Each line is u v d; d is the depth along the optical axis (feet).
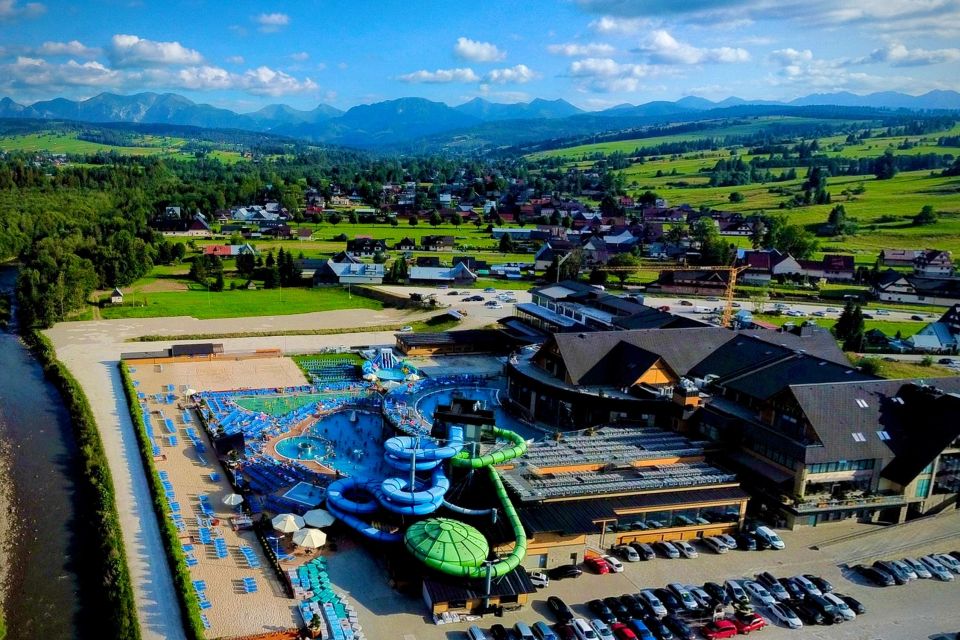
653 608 213.46
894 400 296.10
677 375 349.00
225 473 301.02
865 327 635.25
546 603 218.38
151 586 217.15
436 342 502.79
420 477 270.05
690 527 260.62
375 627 202.28
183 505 269.64
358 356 499.92
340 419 380.17
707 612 214.07
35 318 547.90
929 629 212.64
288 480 294.66
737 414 312.50
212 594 213.46
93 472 293.64
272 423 363.35
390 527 244.83
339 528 256.32
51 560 237.04
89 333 533.96
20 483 291.38
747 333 391.04
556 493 254.27
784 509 271.90
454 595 209.05
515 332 531.91
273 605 209.77
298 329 566.36
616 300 513.45
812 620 213.66
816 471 272.72
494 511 241.14
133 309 613.93
